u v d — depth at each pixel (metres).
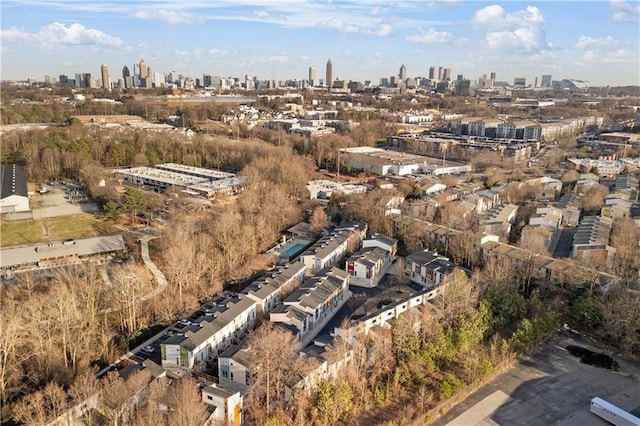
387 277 173.12
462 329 121.50
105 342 122.38
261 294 145.62
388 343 116.81
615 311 131.38
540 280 157.75
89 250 176.12
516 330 131.50
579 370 120.44
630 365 122.88
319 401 99.75
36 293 141.75
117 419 92.88
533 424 101.94
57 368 109.69
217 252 171.25
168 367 117.88
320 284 151.00
